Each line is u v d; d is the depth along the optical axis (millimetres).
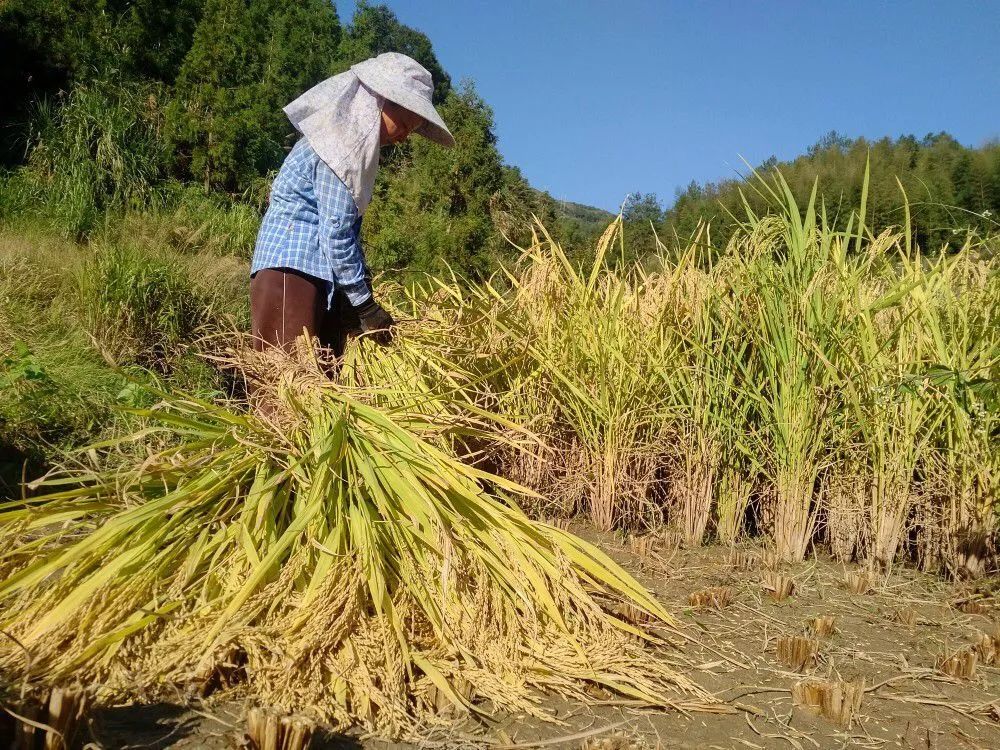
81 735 1816
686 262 4293
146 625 2184
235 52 14406
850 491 3805
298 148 3596
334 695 2113
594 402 4078
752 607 3219
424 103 3645
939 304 3805
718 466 4043
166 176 12727
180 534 2510
